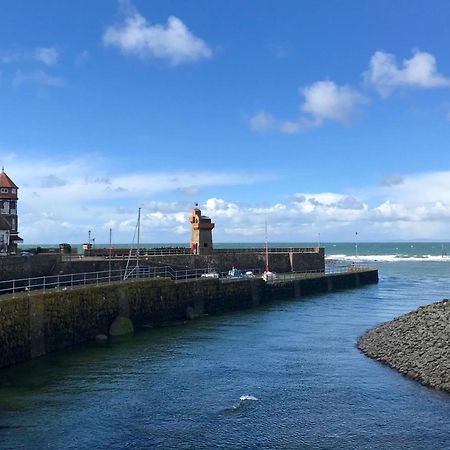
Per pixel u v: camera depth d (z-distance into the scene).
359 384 27.06
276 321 47.97
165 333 41.53
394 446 19.83
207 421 22.20
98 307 39.50
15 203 76.81
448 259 190.62
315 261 85.69
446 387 25.64
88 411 23.20
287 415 22.84
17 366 30.42
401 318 39.62
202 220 74.69
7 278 43.50
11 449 19.38
